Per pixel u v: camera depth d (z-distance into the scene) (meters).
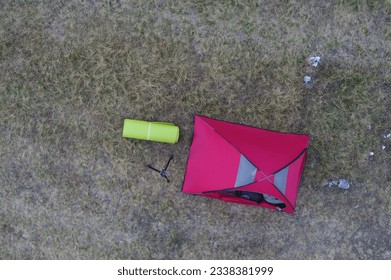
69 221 4.95
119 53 4.85
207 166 4.41
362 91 4.88
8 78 4.86
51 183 4.91
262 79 4.87
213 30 4.84
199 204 4.94
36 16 4.83
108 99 4.86
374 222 4.95
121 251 4.97
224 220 4.95
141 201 4.93
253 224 4.96
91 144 4.89
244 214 4.95
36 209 4.93
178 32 4.84
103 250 4.97
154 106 4.86
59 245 4.97
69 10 4.83
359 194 4.94
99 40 4.85
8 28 4.84
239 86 4.87
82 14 4.84
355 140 4.90
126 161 4.89
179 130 4.86
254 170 4.18
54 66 4.86
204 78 4.86
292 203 4.37
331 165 4.91
